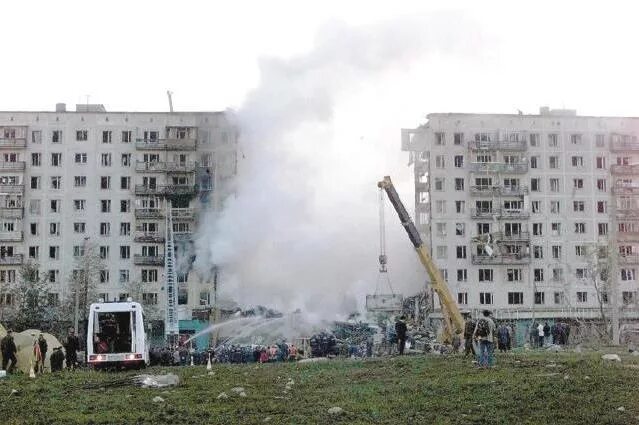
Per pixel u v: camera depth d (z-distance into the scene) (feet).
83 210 382.42
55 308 337.31
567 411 69.72
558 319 376.07
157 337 360.28
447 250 384.27
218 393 85.46
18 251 377.30
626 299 377.71
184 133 388.37
